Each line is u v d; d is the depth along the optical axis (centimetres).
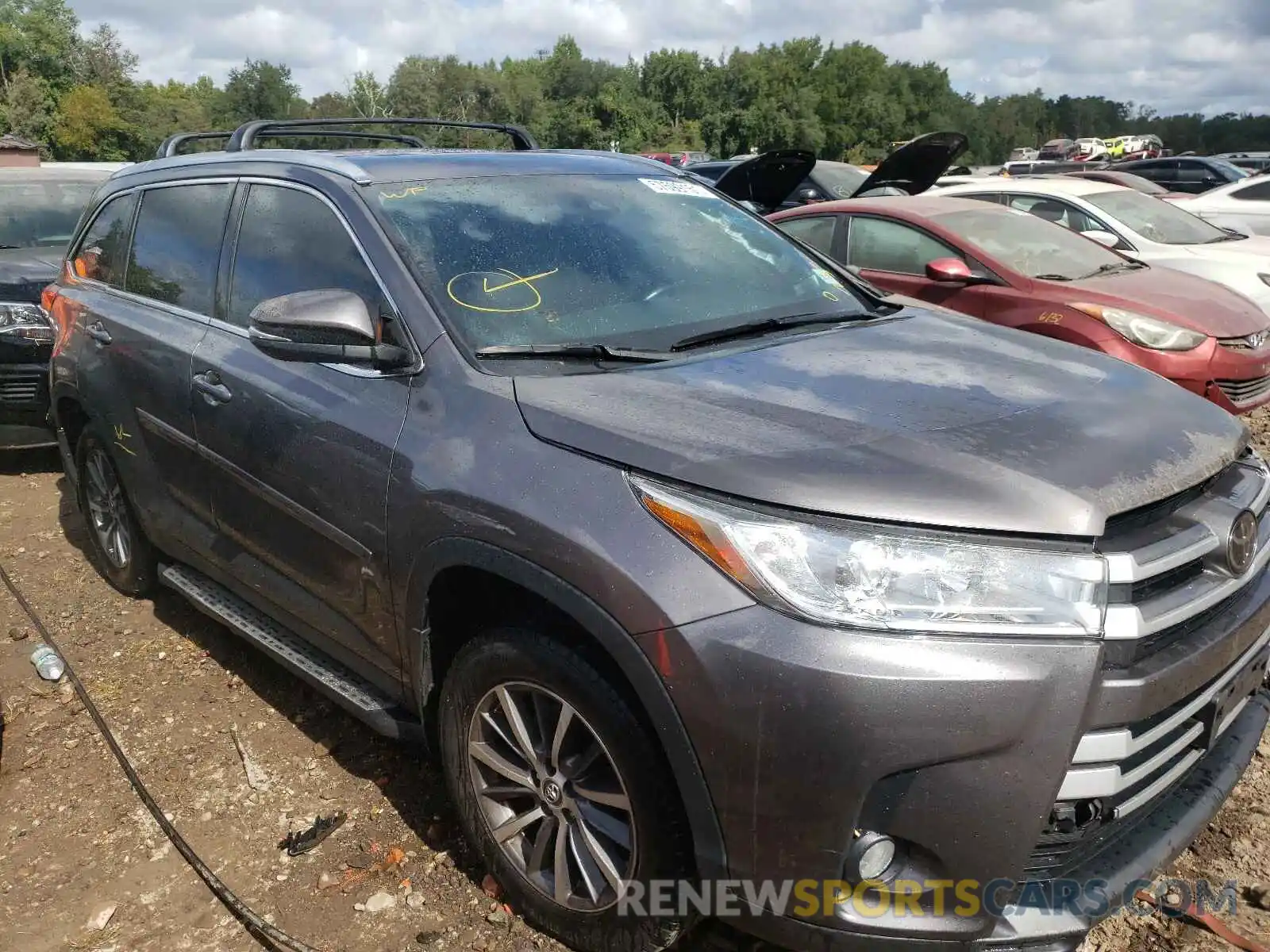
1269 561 247
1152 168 1947
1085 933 207
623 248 319
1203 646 217
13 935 269
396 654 279
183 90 11888
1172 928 254
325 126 397
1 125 7956
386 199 305
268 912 273
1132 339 600
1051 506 202
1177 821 229
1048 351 293
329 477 284
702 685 200
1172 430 240
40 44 8438
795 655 192
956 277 639
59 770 341
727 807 203
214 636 430
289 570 319
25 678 402
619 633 209
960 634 193
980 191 997
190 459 356
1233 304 644
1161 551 212
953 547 197
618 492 217
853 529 199
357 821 308
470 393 256
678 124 10919
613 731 220
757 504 203
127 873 292
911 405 238
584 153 380
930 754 190
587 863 240
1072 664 194
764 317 312
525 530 225
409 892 278
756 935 215
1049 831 212
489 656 246
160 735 358
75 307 435
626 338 284
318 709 371
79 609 459
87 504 474
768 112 10294
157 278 388
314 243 313
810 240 768
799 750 193
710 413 232
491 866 265
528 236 309
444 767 273
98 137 8475
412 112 10044
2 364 605
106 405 405
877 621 193
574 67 11131
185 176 387
